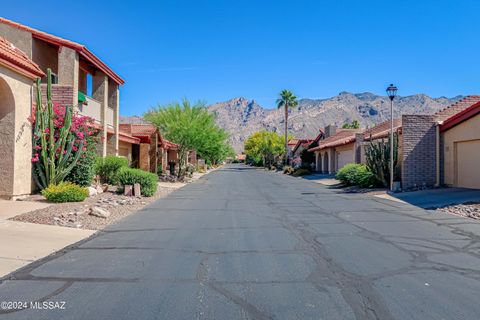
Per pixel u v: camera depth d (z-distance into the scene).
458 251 7.59
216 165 93.88
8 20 18.30
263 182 32.06
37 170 14.55
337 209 13.93
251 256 7.21
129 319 4.41
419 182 20.17
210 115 34.97
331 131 51.06
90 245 8.06
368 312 4.61
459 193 16.72
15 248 7.46
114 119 24.66
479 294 5.21
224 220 11.46
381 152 21.39
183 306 4.78
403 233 9.41
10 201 12.94
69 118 14.79
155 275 6.03
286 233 9.44
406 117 20.22
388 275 6.05
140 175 17.88
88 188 15.88
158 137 32.44
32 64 14.52
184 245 8.10
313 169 51.78
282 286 5.53
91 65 21.08
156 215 12.47
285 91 69.56
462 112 18.44
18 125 13.56
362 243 8.31
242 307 4.76
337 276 6.00
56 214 10.91
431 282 5.70
